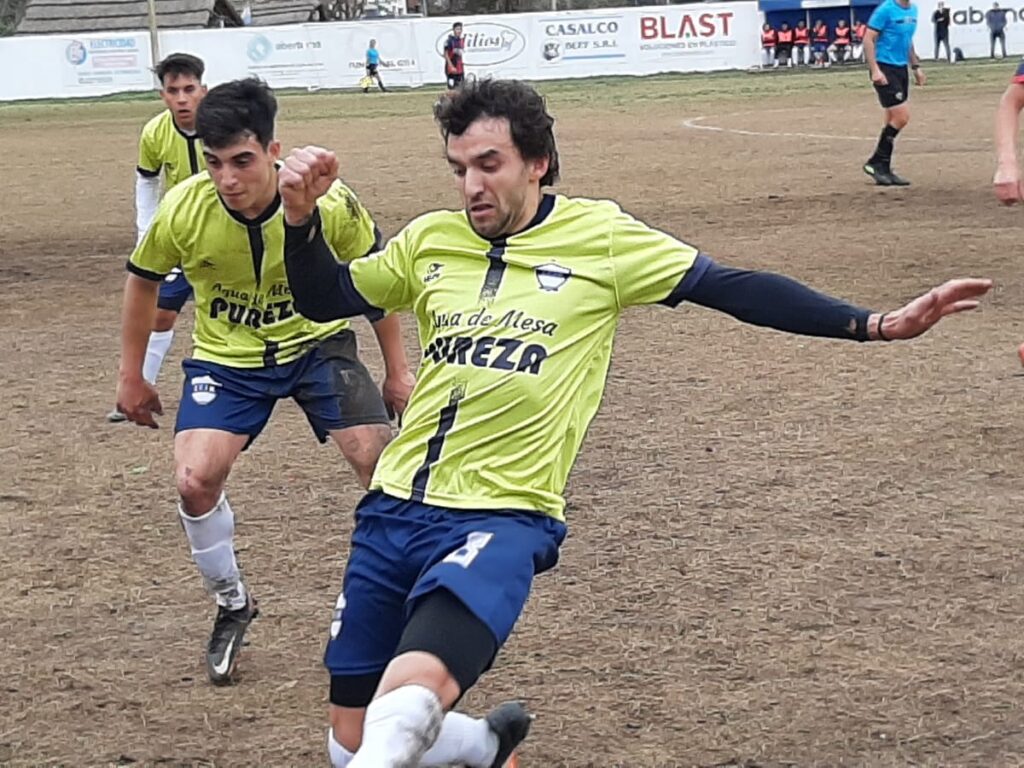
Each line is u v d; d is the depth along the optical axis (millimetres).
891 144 16969
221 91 4734
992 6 44938
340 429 5000
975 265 11984
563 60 45531
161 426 8281
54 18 55344
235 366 5000
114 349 10320
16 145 27547
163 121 7914
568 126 27609
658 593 5523
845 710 4555
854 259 12383
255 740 4500
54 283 12914
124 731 4578
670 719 4527
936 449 7230
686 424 7832
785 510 6410
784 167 19438
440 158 22266
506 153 3498
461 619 3152
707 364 9219
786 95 34438
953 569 5684
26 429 8258
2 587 5824
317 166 3535
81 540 6379
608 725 4496
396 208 16625
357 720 3551
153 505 6863
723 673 4840
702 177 18656
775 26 45969
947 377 8648
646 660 4953
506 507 3432
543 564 3471
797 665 4879
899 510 6375
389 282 3693
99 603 5652
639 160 21000
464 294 3582
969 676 4762
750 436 7562
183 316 11500
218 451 4836
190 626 5426
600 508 6508
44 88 44906
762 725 4469
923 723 4457
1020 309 10430
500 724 3773
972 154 20047
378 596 3484
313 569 5945
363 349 10117
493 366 3480
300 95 42688
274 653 5148
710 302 3516
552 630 5211
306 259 3656
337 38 45750
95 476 7340
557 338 3510
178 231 4887
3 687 4906
